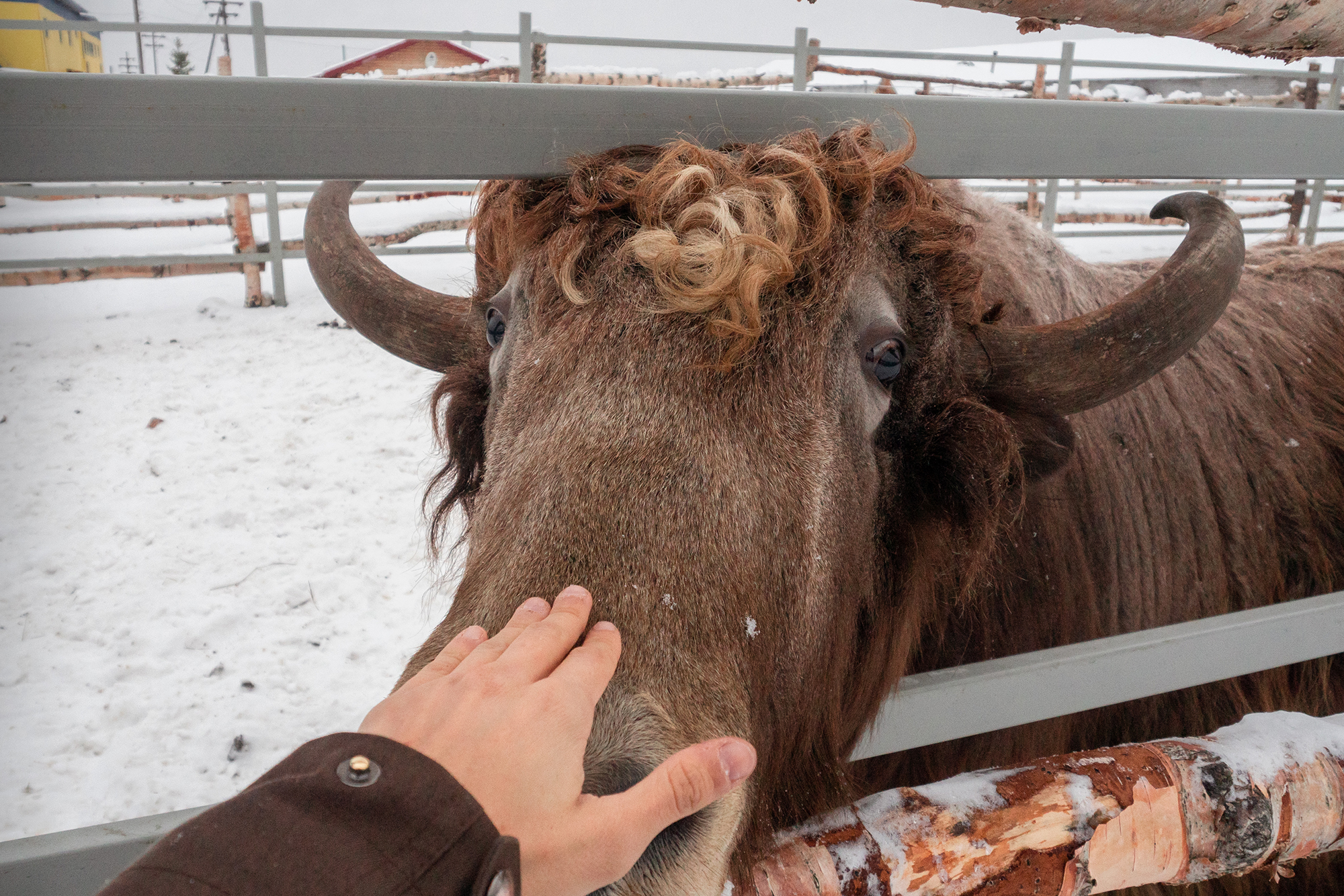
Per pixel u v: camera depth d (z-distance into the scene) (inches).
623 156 52.4
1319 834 56.9
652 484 43.3
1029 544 81.9
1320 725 61.1
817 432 50.3
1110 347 65.6
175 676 154.3
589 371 46.7
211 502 207.2
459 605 42.4
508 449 48.6
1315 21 55.9
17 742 137.9
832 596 54.0
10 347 288.4
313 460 226.5
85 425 239.5
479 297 70.4
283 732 143.2
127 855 42.7
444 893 25.1
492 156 48.2
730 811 41.2
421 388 265.6
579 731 31.0
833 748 59.5
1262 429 98.6
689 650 40.6
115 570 181.9
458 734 29.1
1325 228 427.2
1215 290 64.2
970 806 51.9
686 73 367.9
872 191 54.3
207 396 258.2
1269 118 59.3
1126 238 427.2
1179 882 56.5
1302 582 97.9
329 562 187.5
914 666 78.7
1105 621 88.0
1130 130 57.3
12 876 41.2
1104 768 54.7
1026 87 452.8
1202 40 57.6
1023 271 88.2
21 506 201.8
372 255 79.7
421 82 45.6
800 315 49.9
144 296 342.0
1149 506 90.8
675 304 46.1
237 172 43.4
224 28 301.4
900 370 61.2
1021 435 69.4
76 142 40.8
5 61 680.4
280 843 24.1
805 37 326.6
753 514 45.6
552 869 28.7
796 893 48.3
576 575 40.3
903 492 66.4
